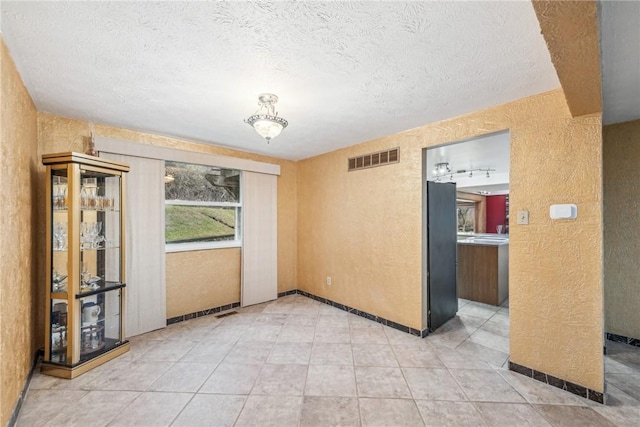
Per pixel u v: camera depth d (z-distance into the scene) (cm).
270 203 444
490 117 254
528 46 164
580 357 205
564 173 213
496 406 194
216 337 308
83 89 220
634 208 288
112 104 248
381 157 349
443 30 150
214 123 297
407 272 321
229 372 237
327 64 185
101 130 299
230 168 398
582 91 169
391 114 273
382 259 348
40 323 254
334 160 412
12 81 179
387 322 341
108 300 278
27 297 220
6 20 142
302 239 473
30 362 228
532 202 227
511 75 197
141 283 318
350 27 148
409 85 213
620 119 286
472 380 225
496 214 844
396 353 271
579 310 206
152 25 147
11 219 182
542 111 223
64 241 245
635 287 287
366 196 367
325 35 155
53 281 240
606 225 302
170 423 178
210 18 141
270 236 443
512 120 240
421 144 309
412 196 318
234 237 425
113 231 283
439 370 240
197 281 371
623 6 128
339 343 292
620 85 209
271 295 443
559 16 110
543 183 222
